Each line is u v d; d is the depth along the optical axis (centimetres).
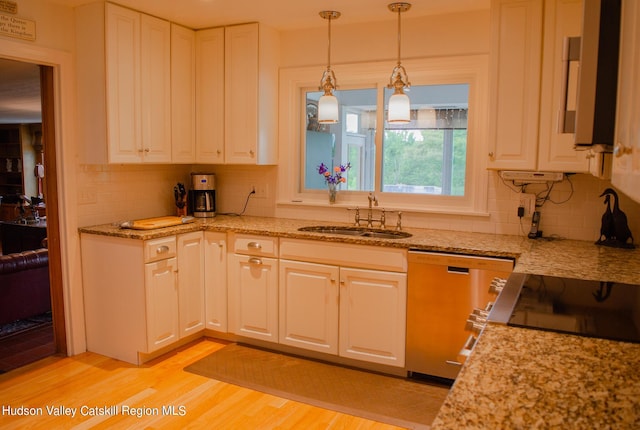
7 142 1084
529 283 195
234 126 391
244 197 429
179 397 290
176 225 363
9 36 303
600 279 202
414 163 371
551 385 102
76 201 347
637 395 97
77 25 338
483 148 340
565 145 288
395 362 311
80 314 354
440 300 294
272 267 348
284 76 400
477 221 347
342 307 325
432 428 84
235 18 367
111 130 335
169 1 328
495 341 130
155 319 334
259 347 369
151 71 363
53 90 336
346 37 376
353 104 387
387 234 358
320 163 405
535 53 290
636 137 70
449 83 353
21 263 417
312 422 263
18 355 352
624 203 307
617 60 99
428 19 350
